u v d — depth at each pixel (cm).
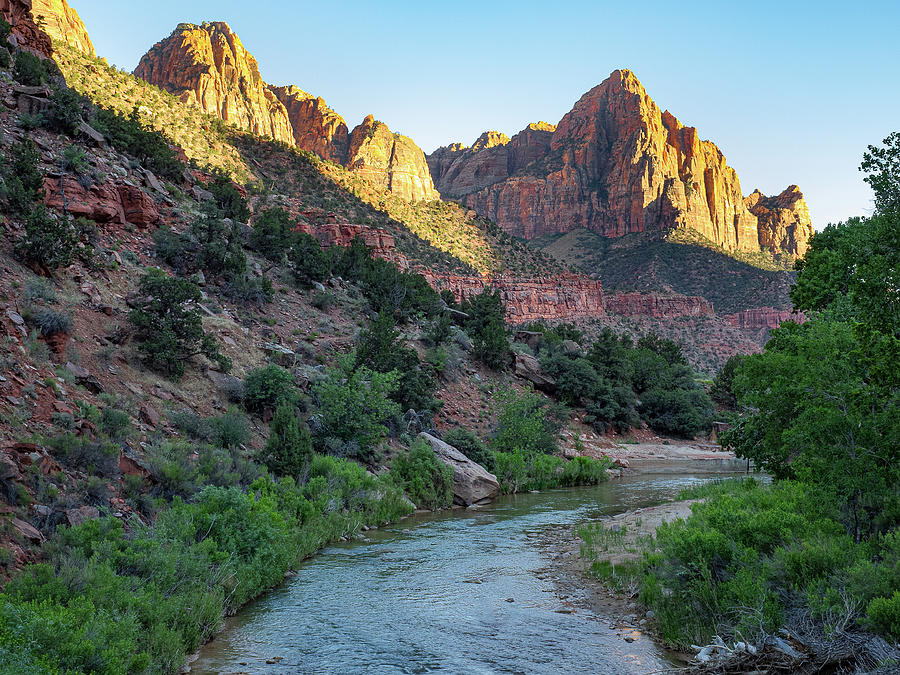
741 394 1554
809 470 1180
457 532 2084
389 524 2242
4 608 736
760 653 836
